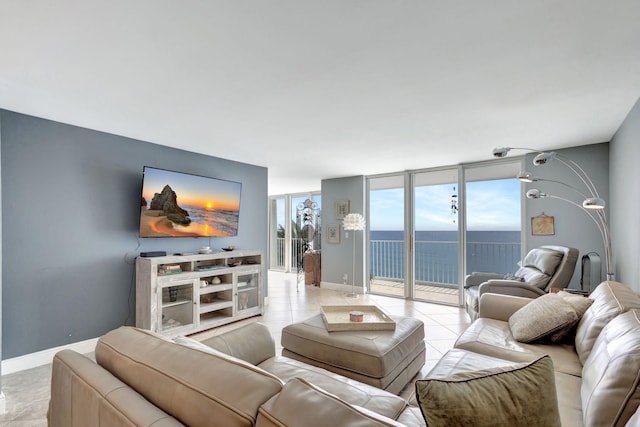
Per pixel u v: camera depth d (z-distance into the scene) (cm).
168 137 344
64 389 109
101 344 117
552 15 146
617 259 324
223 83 216
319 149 397
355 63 190
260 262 440
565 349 192
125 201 339
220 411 74
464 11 143
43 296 281
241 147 387
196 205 389
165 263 342
